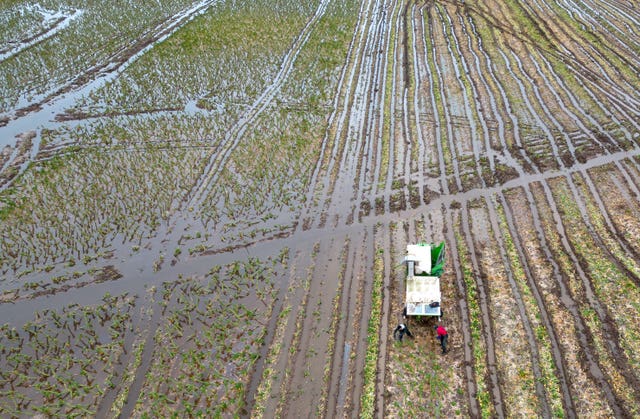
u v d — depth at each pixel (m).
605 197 18.88
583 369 12.93
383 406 12.59
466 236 17.61
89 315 15.75
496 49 31.64
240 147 23.56
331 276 16.56
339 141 23.83
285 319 15.11
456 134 23.55
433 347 13.90
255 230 18.73
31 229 19.19
